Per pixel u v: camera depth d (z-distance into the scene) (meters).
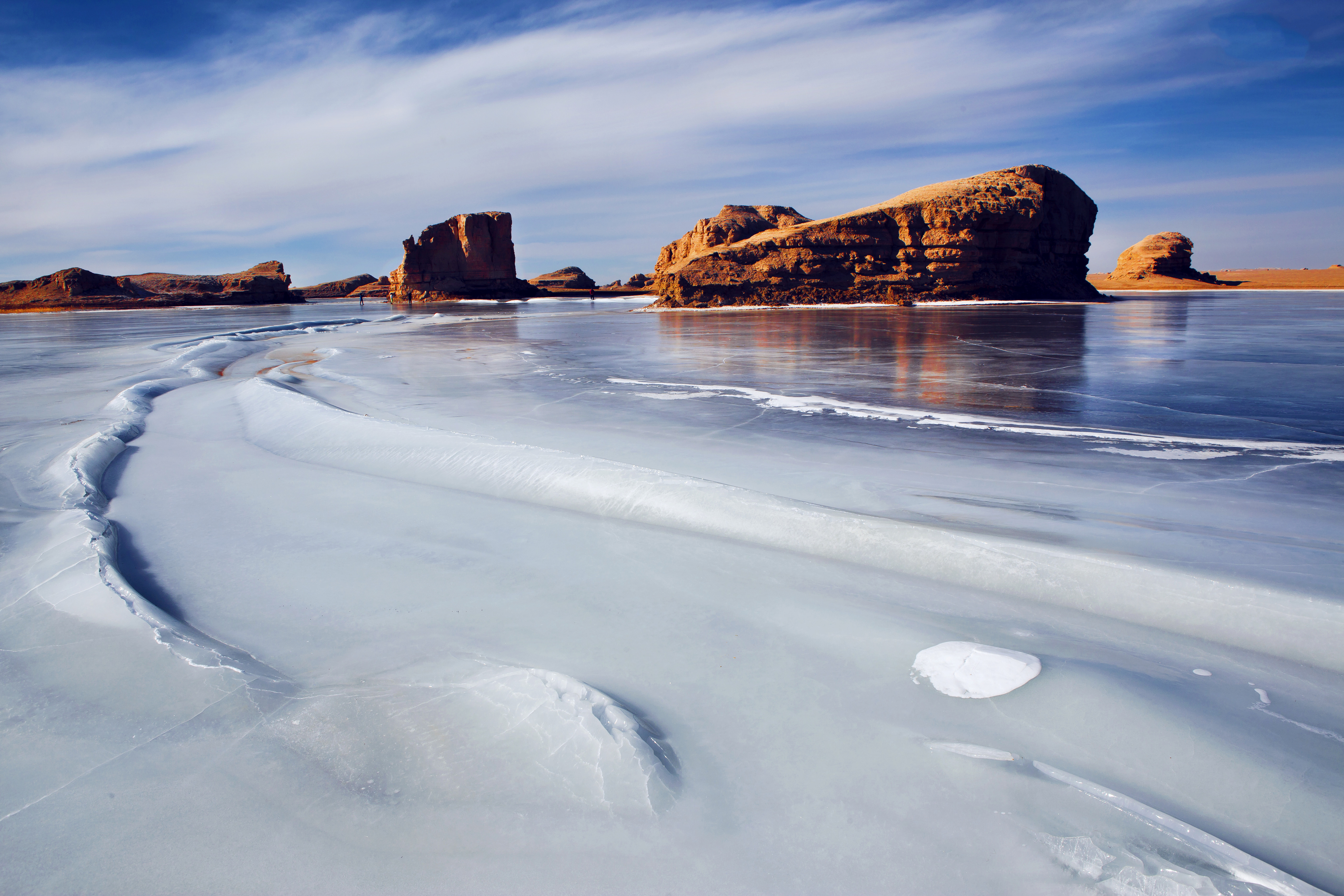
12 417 9.80
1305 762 2.48
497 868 2.08
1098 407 9.81
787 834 2.20
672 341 22.27
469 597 4.01
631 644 3.44
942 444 7.70
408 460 6.86
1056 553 4.15
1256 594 3.63
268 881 2.05
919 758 2.54
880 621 3.63
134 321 44.16
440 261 99.44
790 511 4.91
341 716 2.81
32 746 2.69
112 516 5.63
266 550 4.84
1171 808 2.26
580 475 5.90
